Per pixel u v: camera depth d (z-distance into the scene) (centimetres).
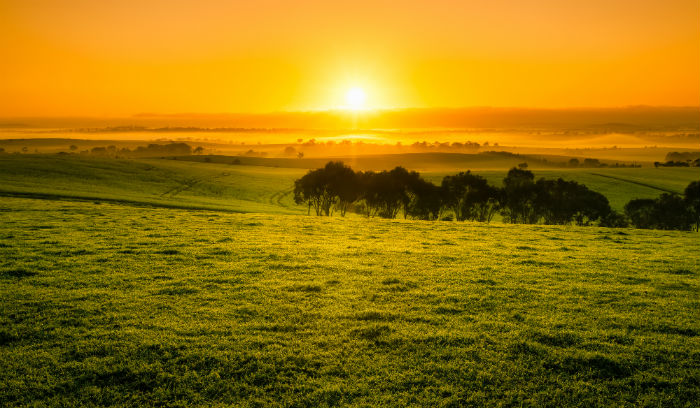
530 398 889
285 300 1405
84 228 2662
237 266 1802
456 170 19962
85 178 11312
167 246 2180
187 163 17325
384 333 1160
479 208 9612
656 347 1096
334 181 8512
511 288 1565
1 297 1372
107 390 901
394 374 966
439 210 9675
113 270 1712
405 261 1953
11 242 2166
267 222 3200
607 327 1223
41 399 871
